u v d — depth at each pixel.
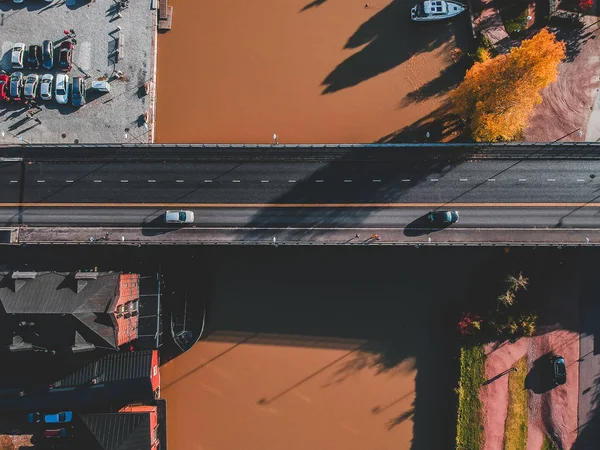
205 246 76.75
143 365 71.50
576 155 70.44
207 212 71.31
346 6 80.38
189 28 80.69
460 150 71.19
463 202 70.50
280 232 70.50
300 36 80.19
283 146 71.25
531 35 77.00
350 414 76.25
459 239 69.94
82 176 72.44
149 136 77.69
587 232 69.69
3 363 69.25
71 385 71.12
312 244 69.69
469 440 73.44
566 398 74.25
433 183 70.94
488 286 74.38
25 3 79.50
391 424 76.00
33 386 70.94
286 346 76.75
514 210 70.19
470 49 77.81
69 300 63.09
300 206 71.00
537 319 74.62
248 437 76.31
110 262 74.12
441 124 76.88
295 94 79.06
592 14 76.75
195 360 77.00
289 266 77.19
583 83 76.06
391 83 78.69
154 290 73.12
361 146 71.06
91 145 71.88
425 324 76.38
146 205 71.75
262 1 81.00
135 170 72.31
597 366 74.62
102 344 64.00
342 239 70.25
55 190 72.38
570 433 74.00
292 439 76.19
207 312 77.00
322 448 76.00
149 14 79.44
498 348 74.62
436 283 76.44
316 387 76.62
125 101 78.06
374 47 79.44
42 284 64.38
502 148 70.81
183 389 76.81
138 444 69.81
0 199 72.50
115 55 78.75
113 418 70.25
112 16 79.38
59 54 77.94
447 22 78.56
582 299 74.81
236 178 71.69
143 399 72.62
